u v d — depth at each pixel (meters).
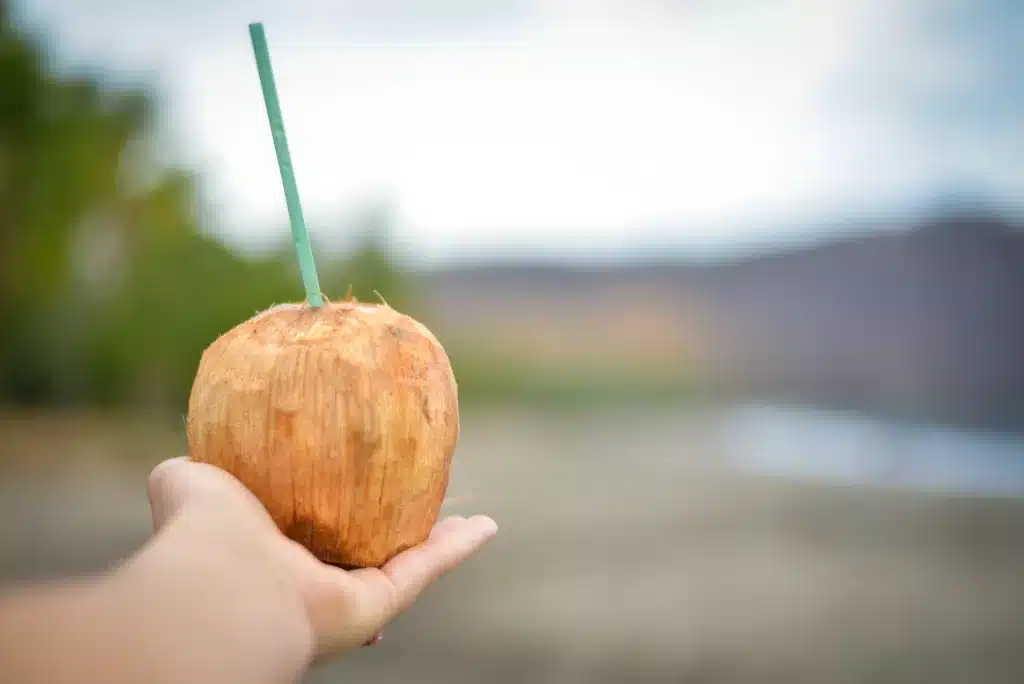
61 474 3.82
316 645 0.44
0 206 5.32
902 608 2.31
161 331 5.06
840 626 2.16
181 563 0.39
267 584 0.42
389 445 0.52
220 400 0.52
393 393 0.52
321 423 0.51
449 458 0.56
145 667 0.35
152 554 0.40
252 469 0.51
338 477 0.51
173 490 0.47
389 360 0.53
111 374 5.10
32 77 5.45
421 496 0.54
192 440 0.53
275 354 0.52
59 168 5.38
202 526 0.43
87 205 5.37
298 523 0.51
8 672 0.33
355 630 0.46
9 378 5.16
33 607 0.35
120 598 0.36
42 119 5.51
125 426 4.75
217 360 0.53
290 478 0.51
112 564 0.41
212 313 5.01
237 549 0.42
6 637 0.33
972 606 2.34
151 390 5.10
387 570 0.52
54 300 5.27
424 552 0.54
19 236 5.31
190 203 5.29
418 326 0.57
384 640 2.04
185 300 5.06
